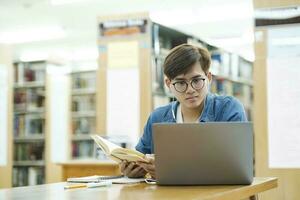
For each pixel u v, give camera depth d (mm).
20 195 1546
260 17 3506
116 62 4445
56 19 7613
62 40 9203
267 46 3475
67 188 1762
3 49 6172
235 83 6457
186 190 1598
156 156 1755
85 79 8008
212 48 5773
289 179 3377
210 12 6938
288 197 3361
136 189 1672
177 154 1732
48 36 8836
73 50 10203
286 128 3410
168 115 2279
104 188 1735
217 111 2174
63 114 7762
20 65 7566
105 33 4500
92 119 7855
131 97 4371
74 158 7812
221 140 1707
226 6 6637
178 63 1972
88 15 7355
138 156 1878
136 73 4371
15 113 7523
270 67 3465
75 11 7109
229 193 1551
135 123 4332
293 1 3434
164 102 4582
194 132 1720
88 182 1925
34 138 7410
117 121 4398
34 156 7426
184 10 6887
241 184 1732
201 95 2037
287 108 3416
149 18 4387
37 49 10016
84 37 8977
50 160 7316
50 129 7379
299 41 3412
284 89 3430
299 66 3404
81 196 1489
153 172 1874
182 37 5031
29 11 7082
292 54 3420
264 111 3463
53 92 7523
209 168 1720
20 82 7551
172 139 1735
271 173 3414
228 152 1711
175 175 1739
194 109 2193
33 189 1752
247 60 7141
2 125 6109
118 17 4457
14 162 7484
